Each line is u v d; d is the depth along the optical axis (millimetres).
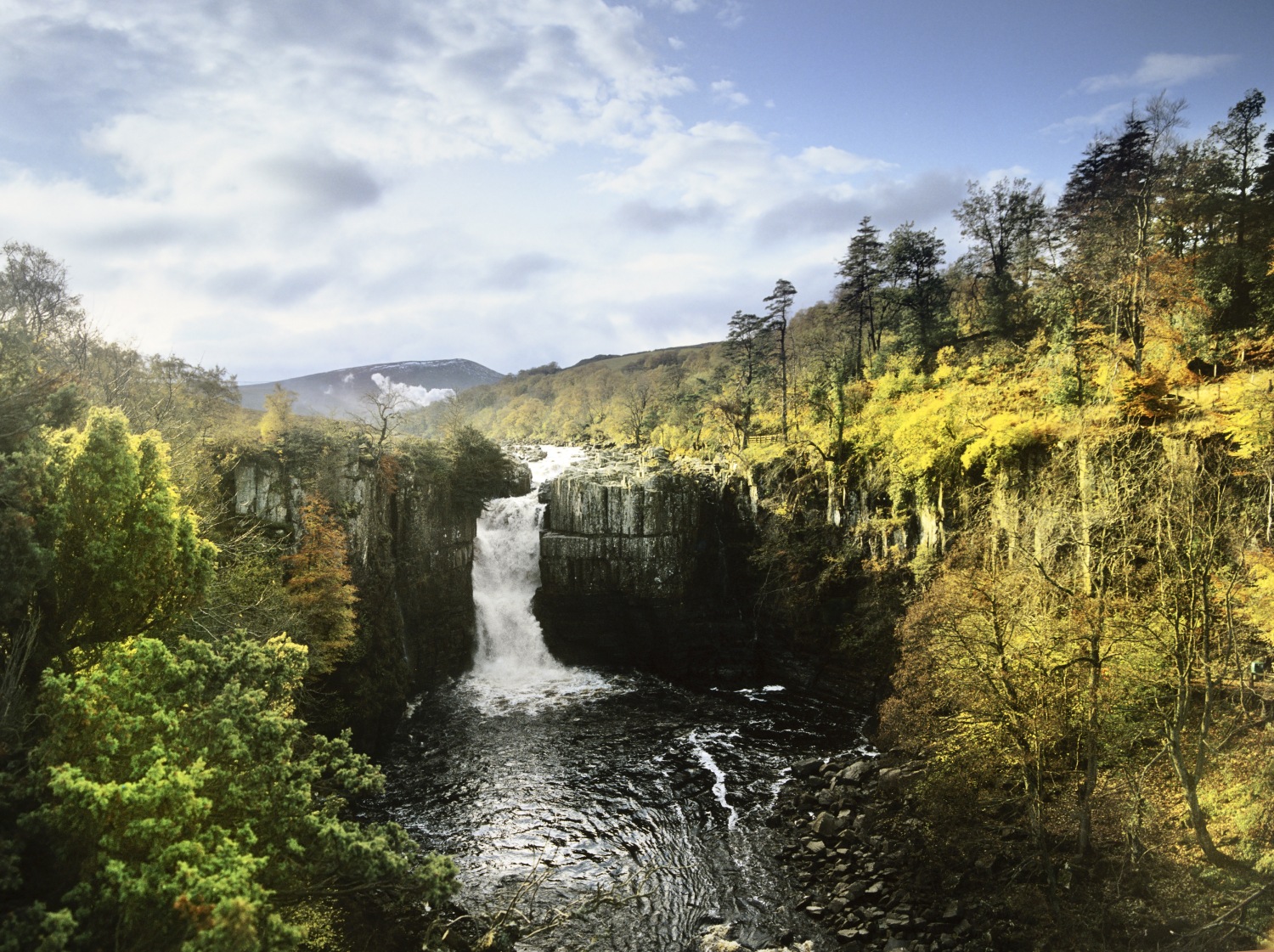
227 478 51969
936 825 34250
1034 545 39188
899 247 90688
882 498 58344
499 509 74938
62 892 17266
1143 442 40219
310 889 19625
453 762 47312
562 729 53375
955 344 84312
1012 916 28219
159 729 18297
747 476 69188
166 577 24812
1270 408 35531
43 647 22375
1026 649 31625
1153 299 55438
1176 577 29094
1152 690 31969
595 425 148375
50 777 17188
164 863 15688
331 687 46375
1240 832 26266
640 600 70000
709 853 36156
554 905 31969
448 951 26141
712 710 57781
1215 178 62375
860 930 29391
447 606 66375
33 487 22328
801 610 62031
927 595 43062
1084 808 28922
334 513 50688
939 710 38625
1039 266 74938
